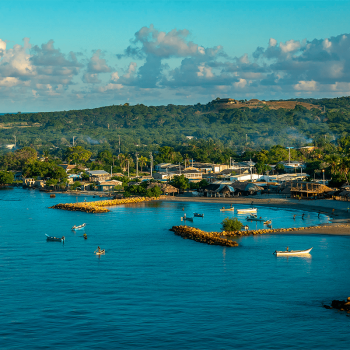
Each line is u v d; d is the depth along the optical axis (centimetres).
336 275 8069
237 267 8656
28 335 5706
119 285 7600
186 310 6494
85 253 9881
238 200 19288
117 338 5622
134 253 9844
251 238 11362
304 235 11600
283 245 10475
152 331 5819
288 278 7919
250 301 6831
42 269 8588
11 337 5647
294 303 6731
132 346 5419
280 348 5353
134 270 8494
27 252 10000
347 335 5675
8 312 6425
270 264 8831
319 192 18962
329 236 11406
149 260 9231
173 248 10325
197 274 8200
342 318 6178
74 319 6191
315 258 9244
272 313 6369
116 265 8862
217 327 5925
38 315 6325
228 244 10462
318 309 6500
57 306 6650
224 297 7006
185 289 7388
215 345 5441
